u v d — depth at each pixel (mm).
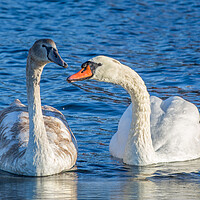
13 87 18562
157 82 19594
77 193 9812
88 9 35688
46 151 11188
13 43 25203
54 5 36250
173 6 38375
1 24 29750
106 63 11227
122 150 12805
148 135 12195
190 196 9664
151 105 13906
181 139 12930
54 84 19250
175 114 13469
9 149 11789
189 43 26875
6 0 37094
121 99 17797
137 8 37094
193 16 34844
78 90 18609
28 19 31531
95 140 14125
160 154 12500
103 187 10305
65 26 30203
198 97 17719
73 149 12398
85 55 23609
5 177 11180
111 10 35844
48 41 10648
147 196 9664
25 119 12656
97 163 12344
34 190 10062
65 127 12875
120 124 13469
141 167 12016
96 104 17094
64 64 10359
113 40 27203
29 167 11156
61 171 11625
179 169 11859
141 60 23016
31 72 11039
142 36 28609
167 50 25188
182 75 20484
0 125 12859
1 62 21766
